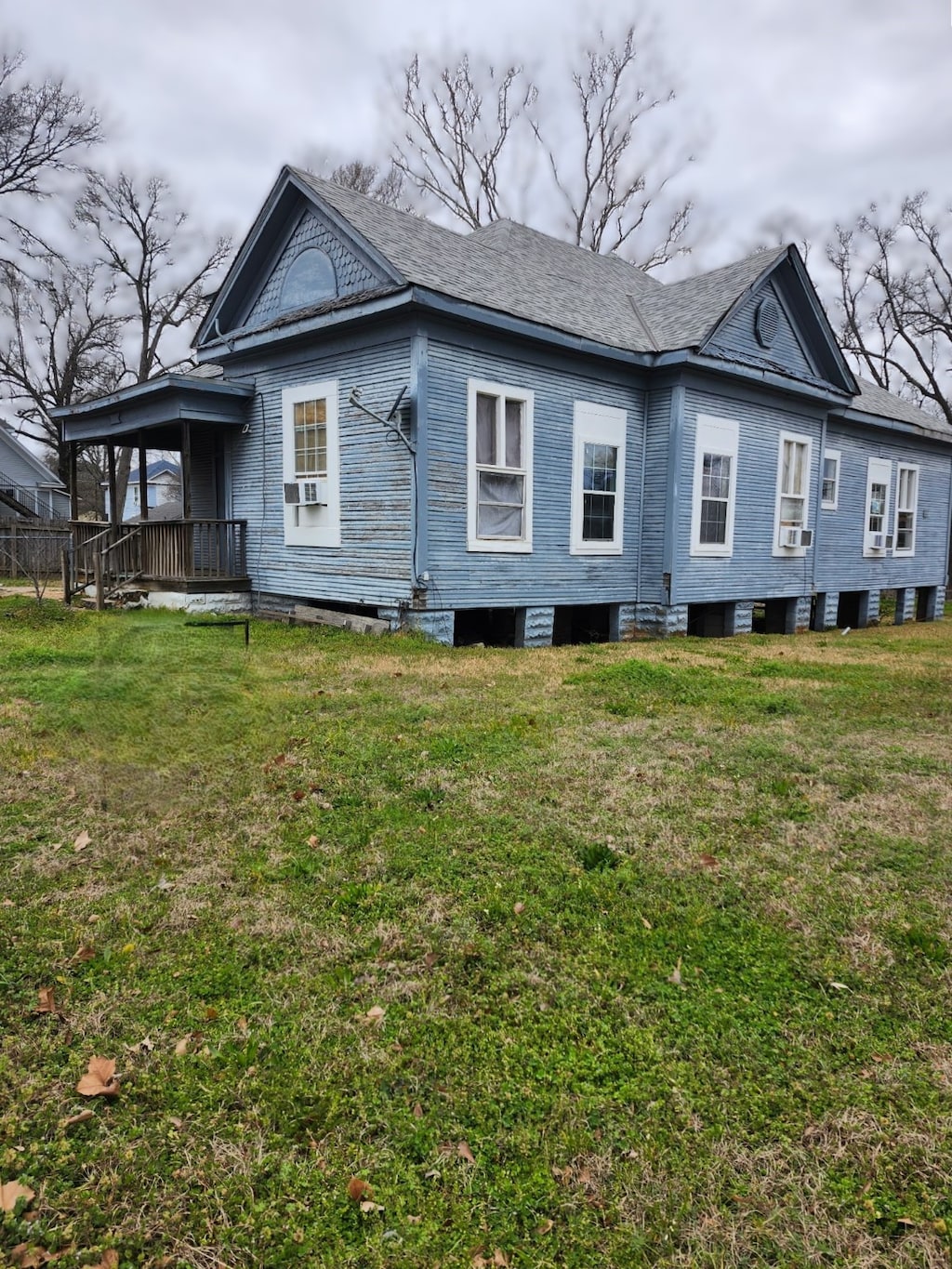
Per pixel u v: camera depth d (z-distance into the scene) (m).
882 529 16.94
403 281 8.63
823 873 3.39
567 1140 1.97
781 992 2.58
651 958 2.75
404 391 9.10
